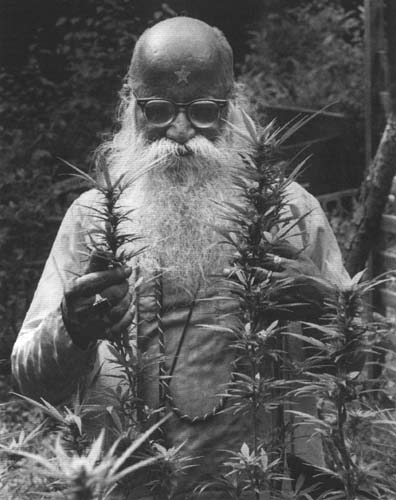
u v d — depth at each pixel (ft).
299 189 10.14
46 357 8.81
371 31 20.49
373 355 14.74
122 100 10.67
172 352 9.33
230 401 9.21
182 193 9.52
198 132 9.59
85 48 35.14
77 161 33.04
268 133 7.33
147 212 9.52
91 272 7.93
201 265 9.40
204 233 9.45
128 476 8.13
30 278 26.81
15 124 33.96
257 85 33.53
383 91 20.43
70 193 30.40
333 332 6.67
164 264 9.45
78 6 35.50
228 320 9.32
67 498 5.90
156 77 9.53
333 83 33.06
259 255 7.31
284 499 7.38
